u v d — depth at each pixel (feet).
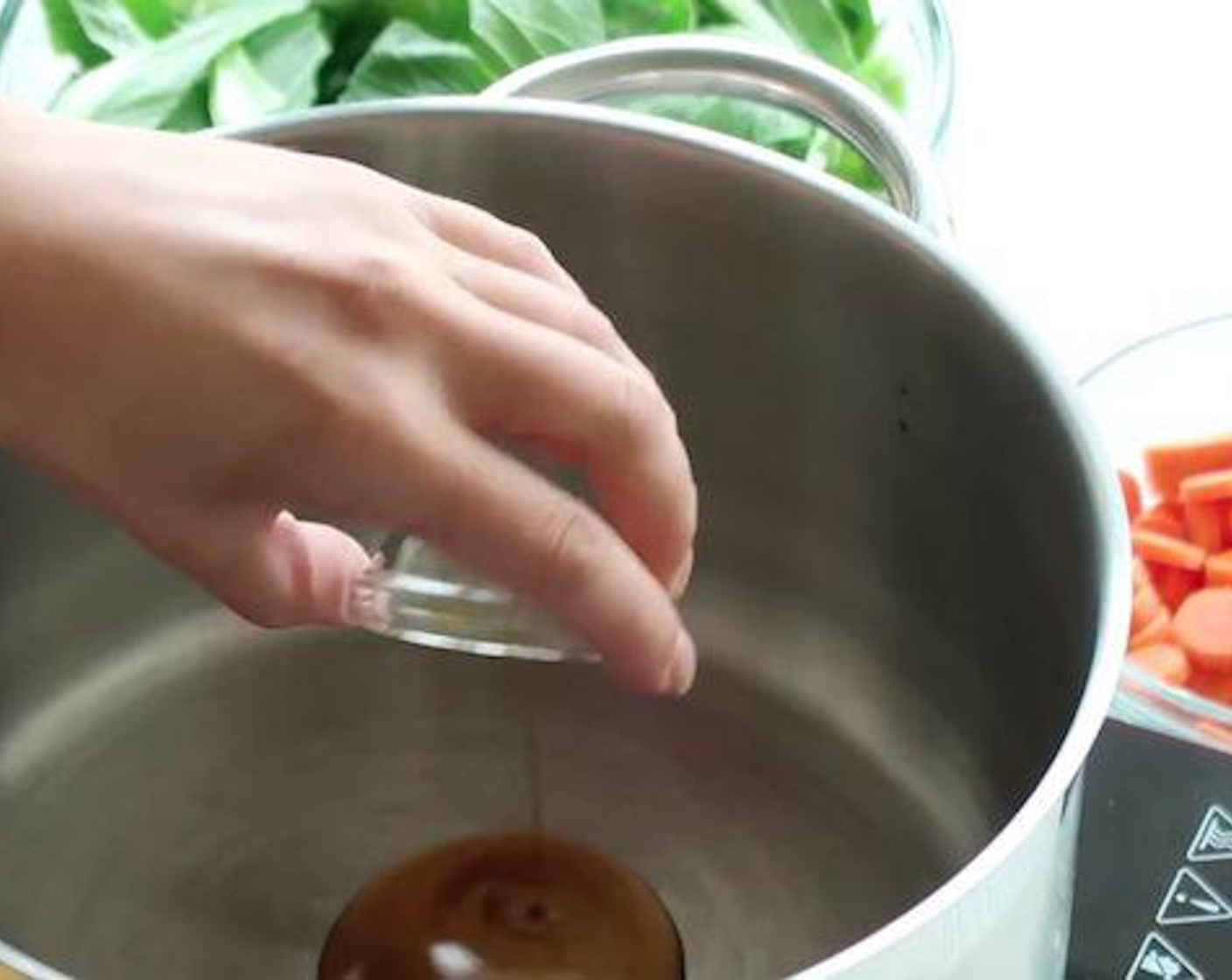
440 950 2.62
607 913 2.68
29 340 2.27
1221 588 3.06
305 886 2.88
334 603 2.46
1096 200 3.59
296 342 2.26
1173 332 3.28
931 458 2.77
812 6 3.43
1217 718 2.86
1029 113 3.73
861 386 2.80
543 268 2.44
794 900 2.87
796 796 2.95
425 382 2.28
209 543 2.34
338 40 3.52
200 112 3.45
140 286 2.25
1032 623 2.68
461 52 3.42
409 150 2.81
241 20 3.47
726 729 3.00
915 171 2.86
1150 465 3.15
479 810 2.94
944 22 3.48
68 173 2.28
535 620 2.48
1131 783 2.81
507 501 2.29
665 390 2.94
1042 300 3.47
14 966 2.13
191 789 2.98
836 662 3.00
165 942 2.85
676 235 2.81
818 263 2.74
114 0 3.54
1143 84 3.75
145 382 2.27
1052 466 2.52
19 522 2.90
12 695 2.98
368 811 2.94
